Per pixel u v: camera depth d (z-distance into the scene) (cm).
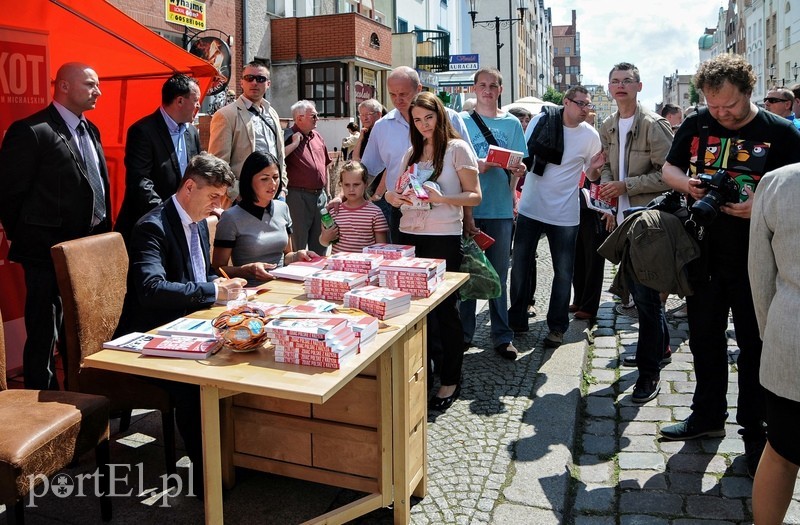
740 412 344
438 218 417
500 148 473
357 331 250
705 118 341
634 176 470
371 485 301
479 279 458
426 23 2483
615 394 453
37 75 474
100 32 475
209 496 249
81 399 284
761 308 252
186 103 463
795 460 238
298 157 674
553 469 344
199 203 329
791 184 235
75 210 388
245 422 322
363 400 297
